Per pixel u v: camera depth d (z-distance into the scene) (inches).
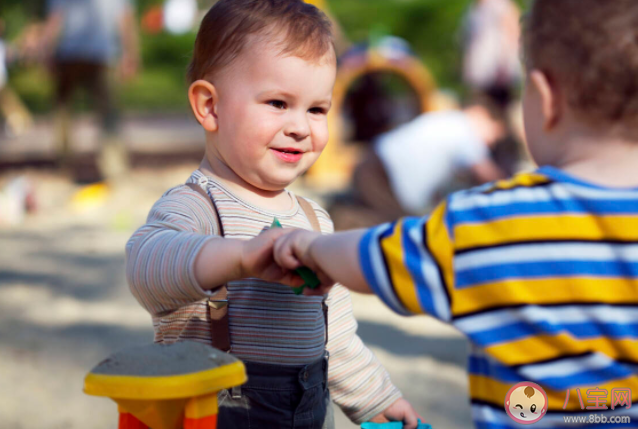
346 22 598.5
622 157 39.3
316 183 284.4
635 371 38.1
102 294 151.9
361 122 299.1
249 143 54.8
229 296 53.4
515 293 38.0
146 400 41.1
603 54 37.8
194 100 57.2
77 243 192.9
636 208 38.4
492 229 39.0
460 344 129.6
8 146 380.2
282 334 53.9
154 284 46.0
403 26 591.5
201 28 58.0
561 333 37.8
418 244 39.5
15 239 196.5
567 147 40.3
